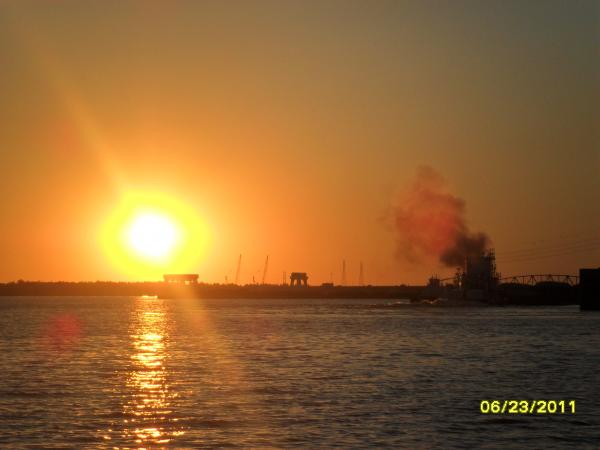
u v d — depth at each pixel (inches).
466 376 3260.3
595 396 2726.4
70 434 2132.1
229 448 1980.8
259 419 2315.5
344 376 3257.9
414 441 2050.9
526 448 1999.3
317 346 4815.5
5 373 3403.1
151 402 2610.7
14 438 2085.4
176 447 1989.4
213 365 3710.6
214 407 2513.5
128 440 2063.2
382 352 4375.0
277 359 3983.8
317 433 2134.6
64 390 2878.9
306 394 2760.8
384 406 2516.0
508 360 3912.4
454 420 2299.5
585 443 2053.4
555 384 3016.7
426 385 2979.8
